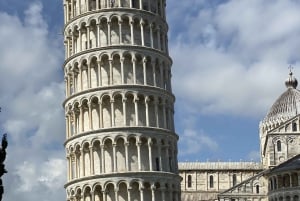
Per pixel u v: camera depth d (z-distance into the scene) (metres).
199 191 175.12
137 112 93.81
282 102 181.00
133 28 97.50
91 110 94.56
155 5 101.69
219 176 176.88
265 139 171.62
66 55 101.88
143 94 94.56
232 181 176.25
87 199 91.75
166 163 94.62
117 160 91.56
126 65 95.88
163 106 96.62
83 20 98.25
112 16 96.88
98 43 96.50
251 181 154.38
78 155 94.62
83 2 99.75
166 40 103.00
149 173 91.31
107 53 95.50
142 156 92.38
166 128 96.31
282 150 159.00
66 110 98.62
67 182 95.81
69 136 97.50
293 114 176.75
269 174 142.25
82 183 92.06
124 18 97.38
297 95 181.00
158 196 92.19
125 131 92.12
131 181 90.44
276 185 139.50
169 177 93.44
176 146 98.31
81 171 93.38
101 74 95.38
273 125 178.50
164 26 102.06
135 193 90.69
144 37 98.25
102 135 92.25
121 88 93.94
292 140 159.50
